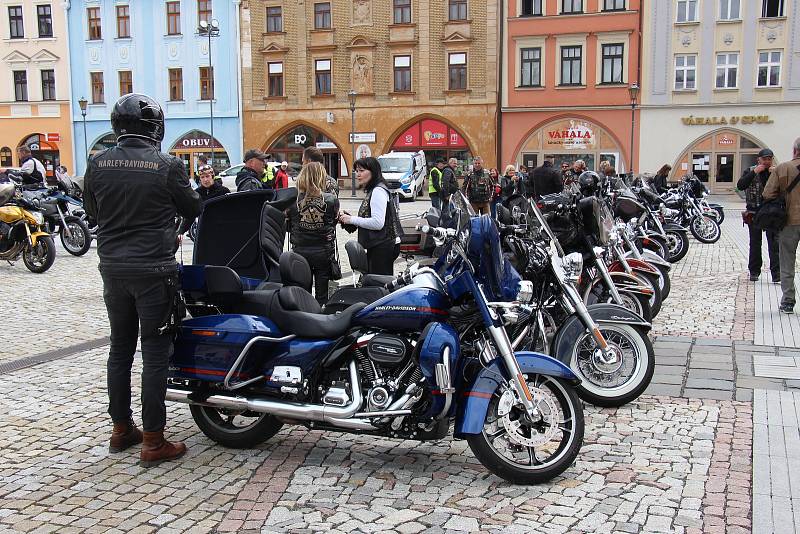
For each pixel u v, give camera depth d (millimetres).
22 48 48000
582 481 4562
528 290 4566
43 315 9906
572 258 5762
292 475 4742
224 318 4926
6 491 4531
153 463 4910
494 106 41406
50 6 47375
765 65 37875
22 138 48812
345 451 5152
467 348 4648
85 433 5523
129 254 4695
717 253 15617
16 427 5648
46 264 13656
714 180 39281
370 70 43062
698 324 8680
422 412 4504
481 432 4418
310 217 7844
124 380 5090
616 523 4027
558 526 4004
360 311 4660
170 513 4230
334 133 44094
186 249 16391
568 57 40375
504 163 41969
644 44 39188
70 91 47719
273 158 45531
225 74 45438
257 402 4754
